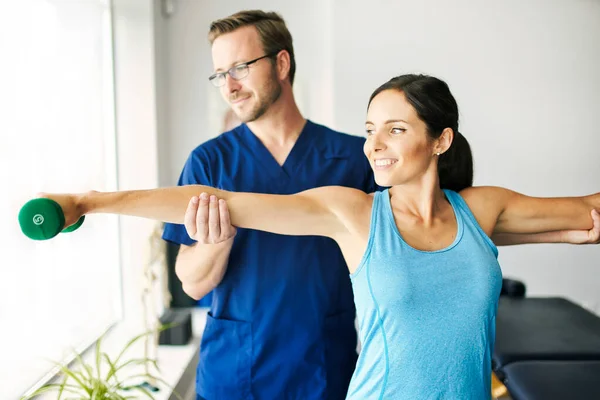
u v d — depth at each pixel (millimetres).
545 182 3283
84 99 2188
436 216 988
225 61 1225
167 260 2701
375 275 911
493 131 3244
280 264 1258
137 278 2516
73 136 2051
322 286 1267
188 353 2326
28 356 1640
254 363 1270
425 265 911
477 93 3203
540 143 3250
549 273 3357
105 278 2404
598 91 3203
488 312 907
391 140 934
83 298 2131
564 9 3139
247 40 1214
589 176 3273
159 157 2809
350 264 980
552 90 3203
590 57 3174
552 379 1882
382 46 3146
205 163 1316
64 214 790
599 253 3326
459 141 1106
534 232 1090
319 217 967
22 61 1640
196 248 1192
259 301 1261
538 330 2340
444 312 890
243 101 1249
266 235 1260
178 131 3232
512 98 3211
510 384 1941
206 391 1311
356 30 3137
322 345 1269
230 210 927
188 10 3164
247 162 1328
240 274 1270
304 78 3221
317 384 1273
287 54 1277
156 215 903
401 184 956
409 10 3127
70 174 2008
